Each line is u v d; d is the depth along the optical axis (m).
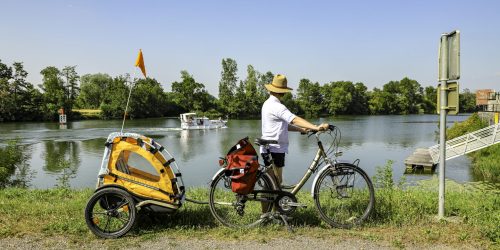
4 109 81.25
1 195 7.18
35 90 91.12
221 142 40.78
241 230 4.80
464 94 157.38
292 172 21.69
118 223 4.89
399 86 150.00
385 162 27.42
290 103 123.25
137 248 4.32
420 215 5.28
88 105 120.25
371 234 4.62
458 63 4.90
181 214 5.37
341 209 5.09
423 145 37.66
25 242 4.45
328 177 5.04
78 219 5.19
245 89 115.50
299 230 4.79
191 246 4.36
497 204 5.69
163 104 114.44
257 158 4.87
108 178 4.86
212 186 5.06
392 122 83.00
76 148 35.19
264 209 5.13
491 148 28.48
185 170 24.34
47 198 6.94
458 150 25.66
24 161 27.12
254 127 64.94
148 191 4.87
